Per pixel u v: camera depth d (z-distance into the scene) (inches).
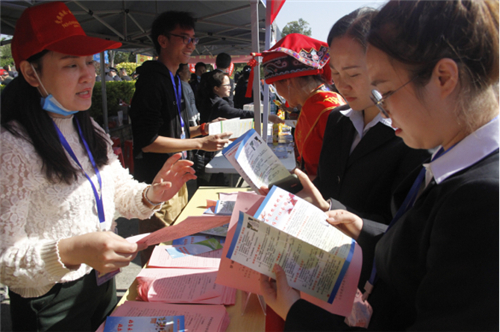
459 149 22.8
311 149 66.1
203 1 145.8
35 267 35.4
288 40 66.7
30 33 38.4
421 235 25.0
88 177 44.6
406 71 22.5
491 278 18.5
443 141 24.1
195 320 38.4
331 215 38.6
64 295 44.2
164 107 85.8
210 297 42.8
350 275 32.4
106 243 34.6
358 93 44.9
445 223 20.8
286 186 45.1
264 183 43.5
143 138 82.1
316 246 31.6
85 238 35.5
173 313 39.8
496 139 21.5
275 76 67.5
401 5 23.0
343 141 52.0
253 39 89.3
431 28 21.2
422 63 21.6
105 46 40.6
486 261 18.7
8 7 100.7
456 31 20.7
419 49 21.5
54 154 39.3
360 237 38.4
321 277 32.5
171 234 38.3
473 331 18.9
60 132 42.7
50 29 38.9
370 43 24.2
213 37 199.0
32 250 35.9
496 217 18.8
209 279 46.4
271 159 45.8
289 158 115.8
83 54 38.9
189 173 52.7
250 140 44.4
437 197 23.2
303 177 44.4
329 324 27.5
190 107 174.9
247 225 32.7
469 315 19.1
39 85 39.9
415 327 21.6
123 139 242.1
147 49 274.1
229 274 36.8
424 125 23.6
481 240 19.0
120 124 245.6
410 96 23.0
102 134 51.9
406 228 26.8
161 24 87.2
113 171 53.7
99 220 45.9
